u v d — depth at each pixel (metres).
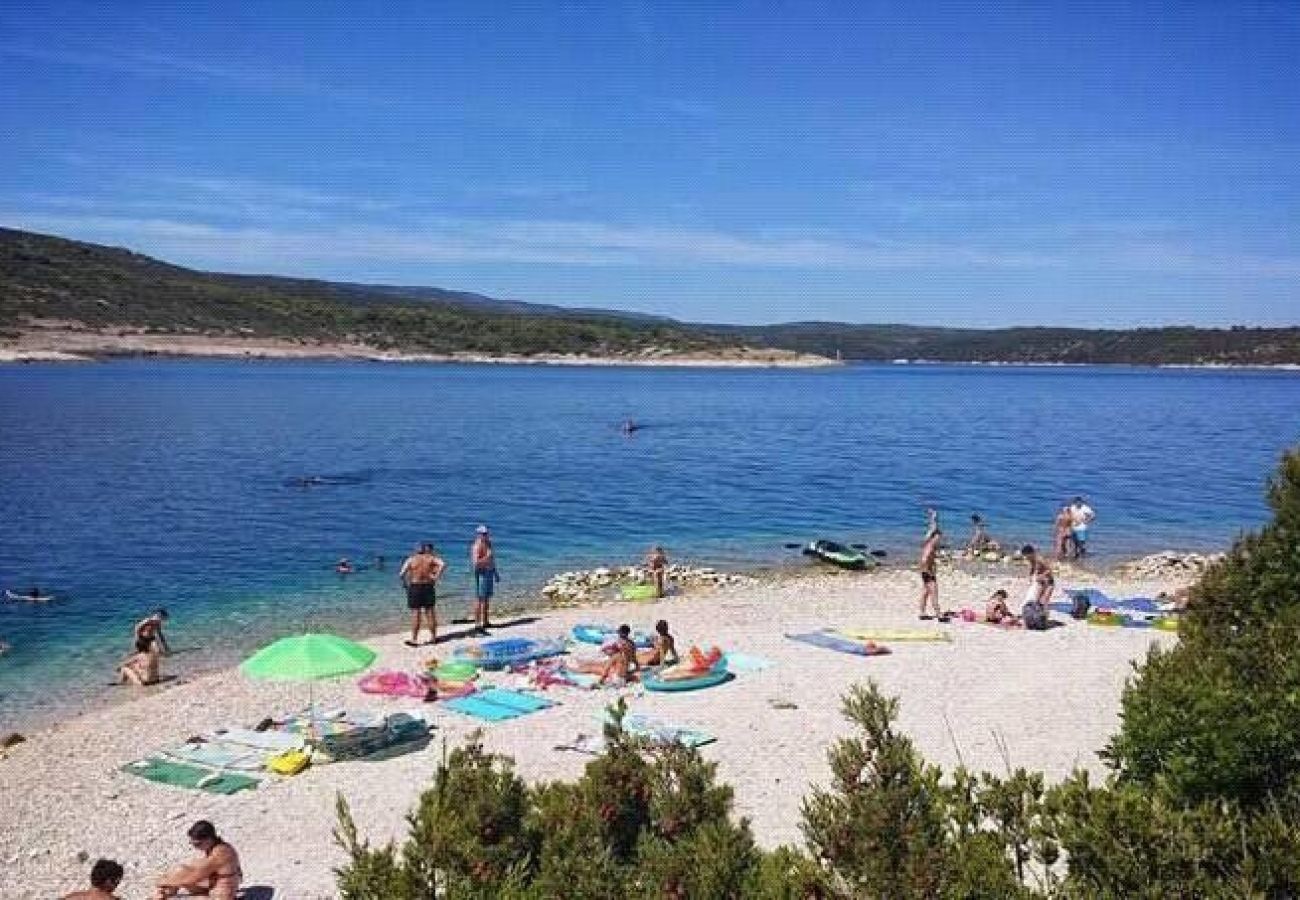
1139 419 109.00
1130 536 43.09
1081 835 6.85
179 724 19.31
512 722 18.97
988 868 7.06
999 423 102.38
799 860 7.61
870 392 164.38
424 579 24.70
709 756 17.19
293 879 13.31
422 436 79.19
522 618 27.86
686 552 38.50
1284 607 10.10
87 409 93.75
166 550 36.53
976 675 22.08
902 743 7.75
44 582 31.73
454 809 8.40
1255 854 6.43
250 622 27.55
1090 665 22.84
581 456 68.25
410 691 20.61
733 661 23.05
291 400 112.00
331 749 17.33
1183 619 11.16
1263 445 80.62
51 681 22.62
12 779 16.73
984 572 35.62
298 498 48.56
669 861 8.02
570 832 8.48
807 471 62.16
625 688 21.12
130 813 15.41
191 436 74.19
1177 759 7.93
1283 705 7.75
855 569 35.56
